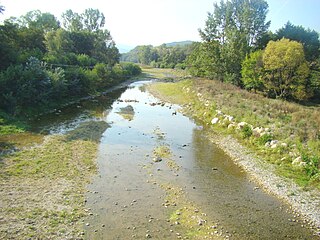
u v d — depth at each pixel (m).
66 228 12.91
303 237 13.64
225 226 14.20
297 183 18.84
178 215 14.81
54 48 60.53
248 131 27.19
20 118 28.83
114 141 25.69
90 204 15.12
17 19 78.94
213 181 19.19
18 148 21.39
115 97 51.03
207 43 62.69
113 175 18.89
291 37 58.12
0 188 15.52
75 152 21.97
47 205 14.51
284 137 24.70
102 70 58.28
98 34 91.56
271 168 21.09
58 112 34.75
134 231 13.18
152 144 25.84
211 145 26.67
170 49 165.75
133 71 96.31
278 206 16.33
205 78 67.38
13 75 30.59
